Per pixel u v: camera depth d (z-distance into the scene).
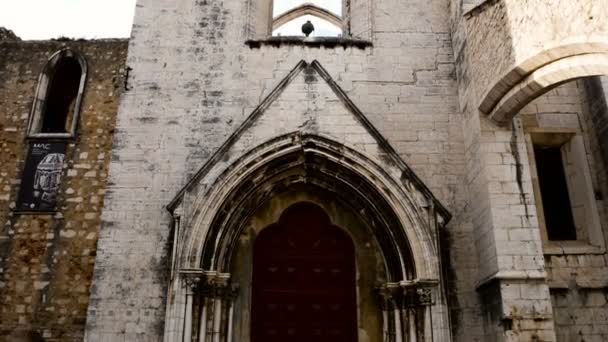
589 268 11.81
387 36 14.31
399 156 12.55
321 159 12.31
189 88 13.58
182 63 13.84
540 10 10.22
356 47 14.13
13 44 15.83
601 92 12.20
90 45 15.80
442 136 13.24
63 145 14.61
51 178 14.23
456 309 11.76
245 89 13.62
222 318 11.67
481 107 11.91
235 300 12.28
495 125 11.89
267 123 12.34
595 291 11.62
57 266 13.33
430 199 11.59
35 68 15.56
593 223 12.12
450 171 12.92
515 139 11.73
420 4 14.78
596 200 12.30
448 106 13.56
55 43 15.85
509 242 10.84
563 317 11.43
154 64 13.80
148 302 11.61
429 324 10.87
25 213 13.86
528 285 10.50
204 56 13.93
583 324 11.40
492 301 10.94
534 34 10.27
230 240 12.16
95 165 14.34
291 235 13.04
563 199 12.90
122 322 11.47
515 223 10.99
